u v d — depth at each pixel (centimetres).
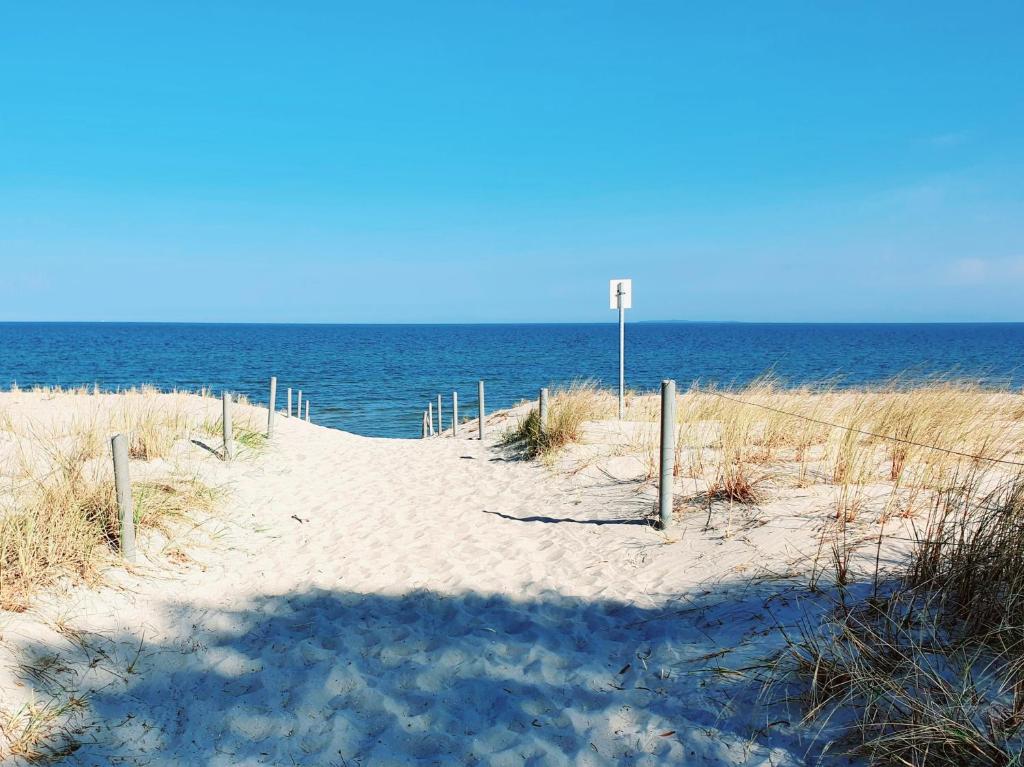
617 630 493
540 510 841
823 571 504
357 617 543
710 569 570
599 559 644
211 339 12788
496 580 616
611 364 6019
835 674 360
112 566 563
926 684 339
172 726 384
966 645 361
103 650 446
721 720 360
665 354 7400
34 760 331
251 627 523
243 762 349
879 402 941
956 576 405
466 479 1079
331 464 1285
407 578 634
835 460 777
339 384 4472
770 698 367
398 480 1120
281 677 436
